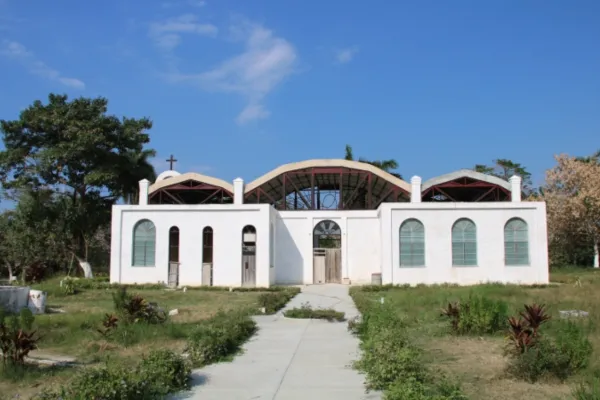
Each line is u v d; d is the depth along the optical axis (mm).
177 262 32906
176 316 17516
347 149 53312
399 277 31578
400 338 10516
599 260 54562
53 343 12539
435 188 34344
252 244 32812
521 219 31906
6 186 42031
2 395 8250
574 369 9383
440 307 17797
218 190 35125
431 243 31797
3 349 9906
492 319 13578
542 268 31391
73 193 44312
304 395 8383
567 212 51594
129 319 14398
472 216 31953
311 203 35469
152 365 8703
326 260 35156
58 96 43188
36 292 18734
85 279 34625
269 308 19094
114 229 33344
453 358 10859
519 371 9203
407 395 7156
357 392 8523
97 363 10453
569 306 17812
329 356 11422
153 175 46188
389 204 32156
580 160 59312
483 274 31500
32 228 42344
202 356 10641
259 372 9969
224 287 30859
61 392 7188
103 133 42406
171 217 33219
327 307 20766
